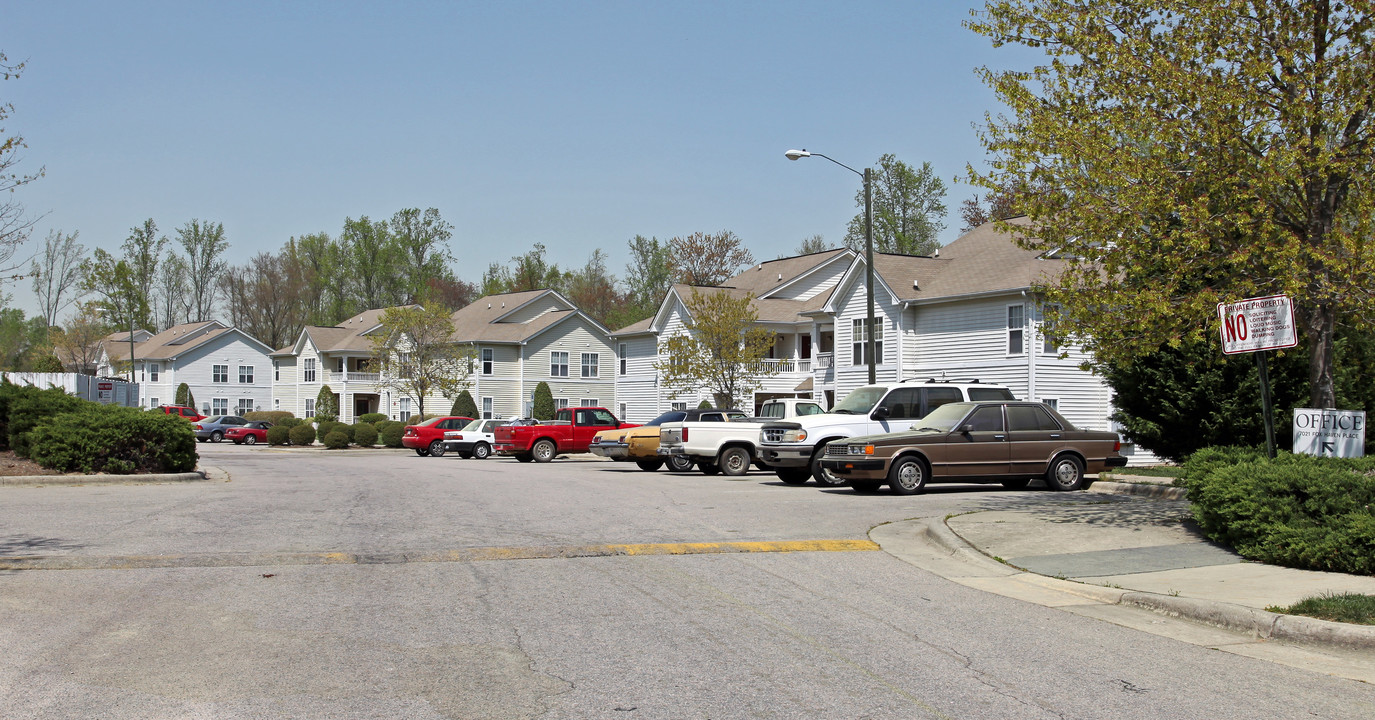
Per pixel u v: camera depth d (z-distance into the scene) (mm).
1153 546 11156
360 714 5281
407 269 92938
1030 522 12914
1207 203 11570
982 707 5551
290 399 75750
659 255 90750
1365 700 5828
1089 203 12062
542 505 15531
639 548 11125
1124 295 11766
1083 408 32156
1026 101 12695
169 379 75625
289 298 93938
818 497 16859
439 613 7754
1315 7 11398
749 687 5863
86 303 62625
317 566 9695
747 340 39281
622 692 5742
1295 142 11258
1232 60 11734
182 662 6238
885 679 6094
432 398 60938
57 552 10156
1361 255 10242
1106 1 12336
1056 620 7949
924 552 11414
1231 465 11375
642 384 52094
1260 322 10500
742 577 9547
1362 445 10500
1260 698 5840
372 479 22031
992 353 33031
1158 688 6023
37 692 5566
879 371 36781
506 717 5270
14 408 20766
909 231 64625
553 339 60781
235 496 16562
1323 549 9352
